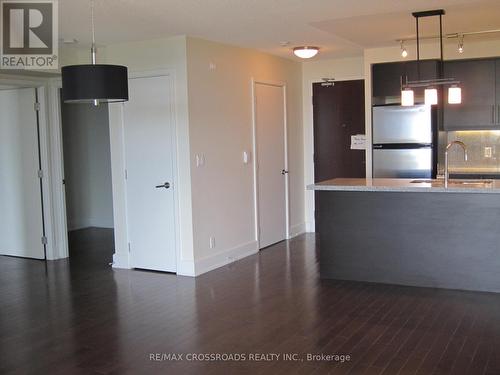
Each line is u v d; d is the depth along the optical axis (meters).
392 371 3.34
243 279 5.66
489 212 4.95
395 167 6.73
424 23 5.26
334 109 8.05
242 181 6.69
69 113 9.09
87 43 5.89
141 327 4.27
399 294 5.00
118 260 6.36
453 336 3.91
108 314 4.62
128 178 6.17
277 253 6.89
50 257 6.91
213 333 4.10
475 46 6.48
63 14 4.56
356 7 4.57
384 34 5.84
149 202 6.07
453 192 4.93
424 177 6.61
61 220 7.01
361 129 7.90
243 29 5.42
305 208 8.38
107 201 9.30
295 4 4.43
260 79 7.03
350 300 4.84
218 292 5.20
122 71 3.93
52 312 4.71
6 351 3.84
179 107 5.75
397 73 6.75
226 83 6.34
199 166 5.89
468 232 5.04
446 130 6.86
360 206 5.42
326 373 3.34
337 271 5.57
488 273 5.00
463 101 6.68
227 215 6.39
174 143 5.82
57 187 6.99
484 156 7.00
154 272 6.08
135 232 6.21
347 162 8.04
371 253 5.42
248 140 6.80
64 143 9.05
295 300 4.88
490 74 6.53
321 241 5.61
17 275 6.13
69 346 3.91
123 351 3.79
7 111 7.04
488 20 5.17
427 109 6.54
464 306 4.59
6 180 7.14
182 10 4.52
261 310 4.62
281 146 7.63
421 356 3.56
